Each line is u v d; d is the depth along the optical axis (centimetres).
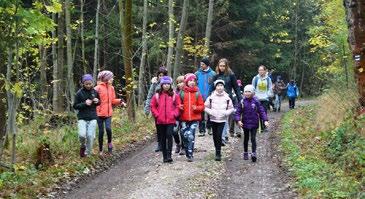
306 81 5166
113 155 1264
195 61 3050
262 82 1692
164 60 2878
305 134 1465
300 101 3822
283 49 4538
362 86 1263
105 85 1241
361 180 891
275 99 2678
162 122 1116
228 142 1391
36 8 905
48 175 999
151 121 1877
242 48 3512
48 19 865
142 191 891
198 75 1366
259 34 3712
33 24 856
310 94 4975
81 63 3219
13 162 1016
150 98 1333
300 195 829
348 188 834
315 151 1192
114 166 1175
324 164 1028
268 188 910
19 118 1438
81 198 886
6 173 953
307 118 1909
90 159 1147
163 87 1119
